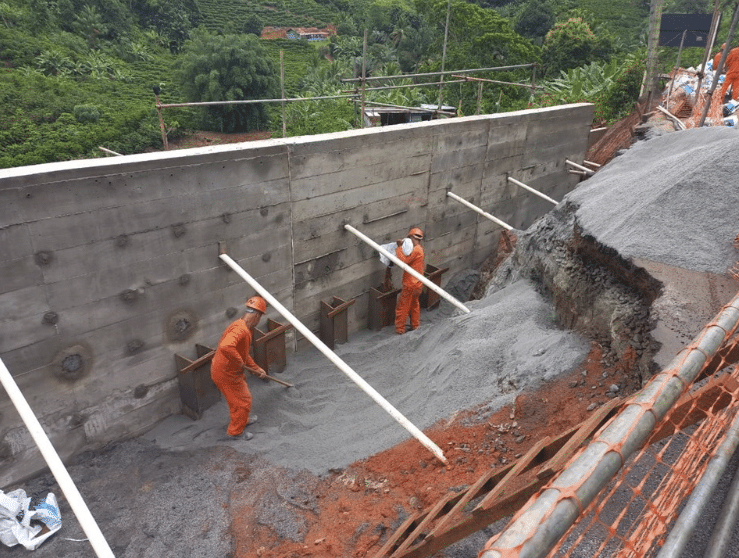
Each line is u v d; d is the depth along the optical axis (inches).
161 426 270.2
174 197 243.0
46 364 222.8
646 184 265.0
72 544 200.5
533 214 493.7
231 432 256.2
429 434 226.8
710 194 237.8
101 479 233.0
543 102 843.4
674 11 2191.2
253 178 271.6
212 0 3590.1
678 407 98.7
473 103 1148.5
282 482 223.3
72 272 220.1
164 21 2925.7
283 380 302.2
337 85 1991.9
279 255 300.4
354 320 365.7
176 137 1811.0
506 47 1347.2
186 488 225.8
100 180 217.0
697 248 221.9
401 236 377.1
